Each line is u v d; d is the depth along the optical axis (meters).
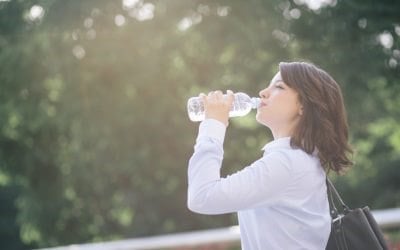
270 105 3.37
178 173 20.58
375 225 3.45
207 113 3.31
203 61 19.78
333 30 17.84
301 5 18.16
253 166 3.17
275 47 18.50
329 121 3.32
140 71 19.08
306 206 3.23
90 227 21.89
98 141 19.69
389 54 18.02
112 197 21.20
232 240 11.12
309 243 3.24
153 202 21.22
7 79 19.72
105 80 19.28
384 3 17.22
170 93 19.86
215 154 3.19
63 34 18.45
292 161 3.20
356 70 17.94
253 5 18.06
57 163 21.45
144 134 19.84
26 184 21.92
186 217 21.62
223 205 3.09
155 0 18.80
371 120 20.42
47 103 20.39
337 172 3.41
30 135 21.28
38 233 22.12
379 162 26.44
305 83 3.33
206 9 18.75
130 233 21.47
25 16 19.39
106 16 18.50
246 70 19.20
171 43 19.14
